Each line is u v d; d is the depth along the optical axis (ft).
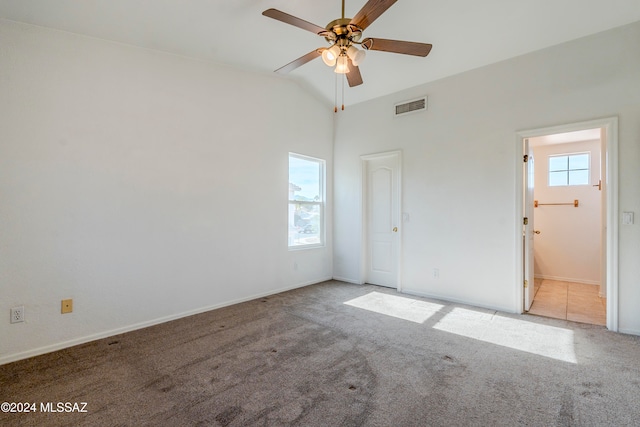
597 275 15.26
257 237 13.15
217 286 11.80
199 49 10.50
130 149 9.61
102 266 9.13
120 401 6.08
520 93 10.79
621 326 9.28
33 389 6.49
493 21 9.46
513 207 10.97
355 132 15.72
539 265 16.83
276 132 13.85
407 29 9.90
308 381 6.75
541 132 10.39
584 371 7.10
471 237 11.93
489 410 5.76
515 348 8.31
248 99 12.76
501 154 11.19
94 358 7.84
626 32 9.02
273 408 5.85
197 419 5.55
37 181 8.07
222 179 11.91
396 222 14.55
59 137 8.38
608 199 9.34
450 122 12.42
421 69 12.23
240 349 8.31
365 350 8.23
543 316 10.70
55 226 8.35
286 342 8.74
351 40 7.32
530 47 10.36
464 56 11.17
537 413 5.66
